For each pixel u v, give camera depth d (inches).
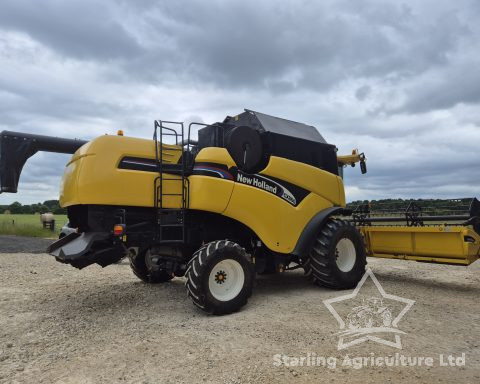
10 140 227.5
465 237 257.9
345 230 262.8
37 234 835.4
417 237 283.9
